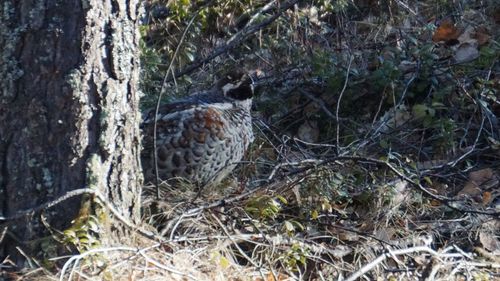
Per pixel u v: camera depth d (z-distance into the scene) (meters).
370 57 14.31
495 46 13.81
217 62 14.63
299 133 13.18
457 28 14.66
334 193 10.76
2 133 8.17
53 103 8.09
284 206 10.60
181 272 8.41
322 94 13.61
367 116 13.33
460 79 13.27
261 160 11.94
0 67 8.06
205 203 10.11
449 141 12.29
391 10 15.63
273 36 15.20
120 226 8.56
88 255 8.09
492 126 12.62
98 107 8.21
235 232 9.52
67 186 8.22
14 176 8.20
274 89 13.94
